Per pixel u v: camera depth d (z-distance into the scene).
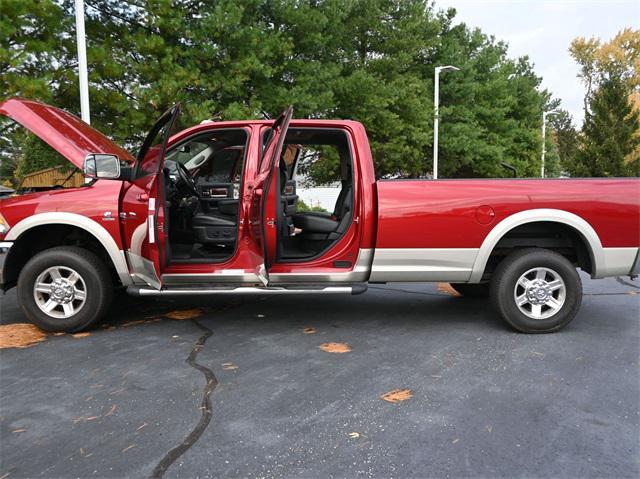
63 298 4.39
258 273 4.20
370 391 3.23
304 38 13.20
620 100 32.22
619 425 2.79
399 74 18.25
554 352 3.97
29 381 3.41
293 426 2.78
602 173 31.88
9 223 4.29
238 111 10.79
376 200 4.29
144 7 10.29
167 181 4.59
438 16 24.20
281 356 3.88
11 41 8.83
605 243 4.27
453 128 21.19
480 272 4.32
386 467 2.40
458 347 4.09
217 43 11.28
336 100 14.84
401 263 4.31
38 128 4.26
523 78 30.50
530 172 31.03
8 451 2.54
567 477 2.32
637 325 4.71
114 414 2.93
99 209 4.31
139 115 9.97
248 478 2.31
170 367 3.65
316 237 4.92
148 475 2.33
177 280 4.34
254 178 4.32
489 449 2.55
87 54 9.42
